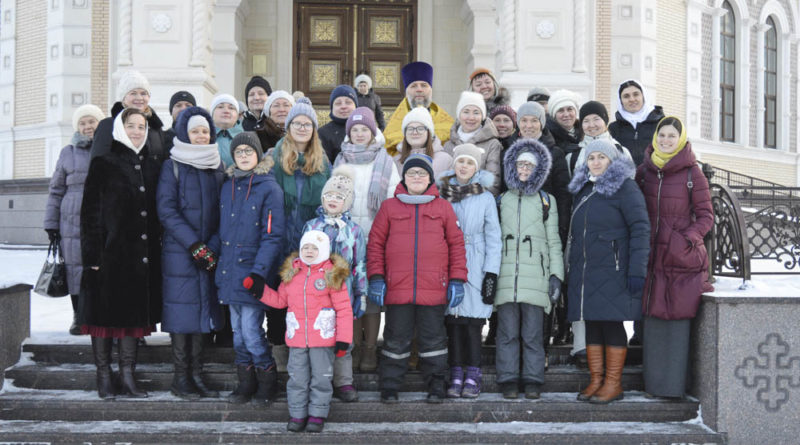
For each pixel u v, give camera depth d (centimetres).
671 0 1532
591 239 430
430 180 428
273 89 1308
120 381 434
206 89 995
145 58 971
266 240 407
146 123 428
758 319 412
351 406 423
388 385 427
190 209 421
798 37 1964
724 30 1792
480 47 1242
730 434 411
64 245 470
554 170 466
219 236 424
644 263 412
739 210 458
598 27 1305
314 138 443
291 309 398
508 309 435
